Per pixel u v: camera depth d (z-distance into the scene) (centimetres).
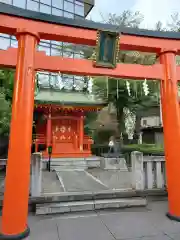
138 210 505
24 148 384
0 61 413
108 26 471
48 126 1382
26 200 380
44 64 431
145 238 355
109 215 470
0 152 1464
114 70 473
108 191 559
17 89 398
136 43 482
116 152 1452
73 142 1459
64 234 372
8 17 407
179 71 505
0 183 648
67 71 447
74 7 2194
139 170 593
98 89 1446
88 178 842
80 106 1341
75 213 483
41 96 1385
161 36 494
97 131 2058
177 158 458
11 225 357
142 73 487
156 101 1454
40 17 422
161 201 578
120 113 1520
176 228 396
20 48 412
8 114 835
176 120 471
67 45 1833
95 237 360
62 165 1230
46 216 464
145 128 2403
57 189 620
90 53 1714
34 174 520
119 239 352
